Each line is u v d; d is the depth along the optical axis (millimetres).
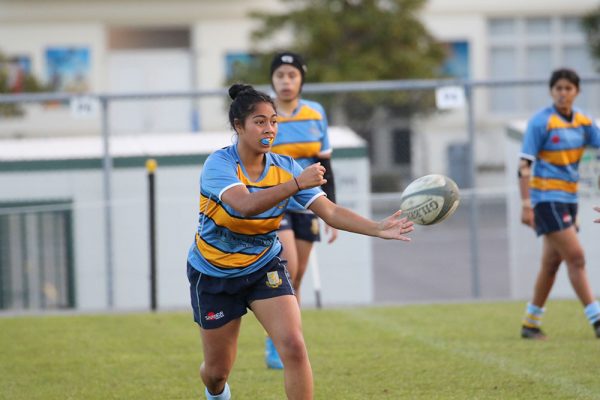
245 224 20875
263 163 21203
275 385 27953
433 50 98938
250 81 94562
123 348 34219
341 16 95000
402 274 67688
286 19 96812
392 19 94562
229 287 21422
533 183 33750
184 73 127812
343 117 73688
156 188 48406
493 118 125000
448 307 42406
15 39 123438
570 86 33125
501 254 74812
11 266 48156
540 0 126500
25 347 34625
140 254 48406
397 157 83438
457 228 88438
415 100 74188
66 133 110375
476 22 126688
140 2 124500
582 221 46312
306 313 41250
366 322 38500
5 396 27359
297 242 30594
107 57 126188
